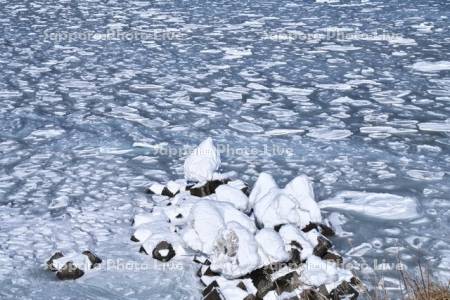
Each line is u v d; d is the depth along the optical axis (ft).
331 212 20.92
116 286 16.37
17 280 16.58
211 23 56.95
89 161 25.27
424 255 18.19
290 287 15.81
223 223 17.80
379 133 28.45
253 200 20.44
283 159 25.58
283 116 31.07
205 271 16.69
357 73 39.22
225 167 24.81
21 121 30.25
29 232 19.30
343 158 25.54
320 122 30.17
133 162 25.26
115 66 41.68
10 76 38.91
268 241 16.74
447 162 24.98
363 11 62.13
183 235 18.08
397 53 44.32
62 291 16.07
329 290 15.76
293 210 18.90
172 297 15.87
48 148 26.71
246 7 66.08
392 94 34.53
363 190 22.57
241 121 30.42
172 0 71.72
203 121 30.42
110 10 64.80
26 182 23.17
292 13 61.72
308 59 43.09
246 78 38.34
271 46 47.37
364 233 19.54
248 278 16.35
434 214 20.66
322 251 17.78
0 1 71.15
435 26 53.72
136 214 20.57
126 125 29.84
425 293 14.94
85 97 34.58
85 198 21.85
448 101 33.14
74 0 72.13
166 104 33.24
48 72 40.06
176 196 21.52
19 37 51.13
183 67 41.27
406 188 22.65
